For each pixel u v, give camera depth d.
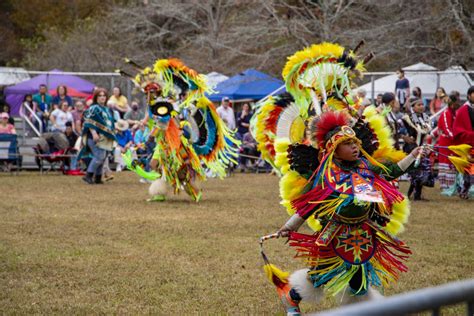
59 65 35.22
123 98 20.56
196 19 36.44
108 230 9.68
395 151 5.41
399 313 2.22
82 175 19.16
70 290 6.53
